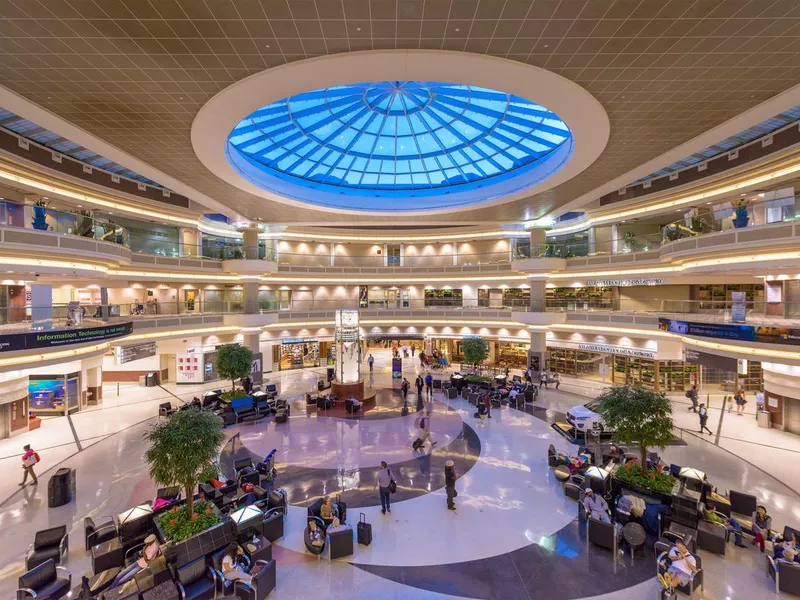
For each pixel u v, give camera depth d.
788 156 15.92
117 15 7.36
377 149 22.00
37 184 17.55
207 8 7.21
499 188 22.84
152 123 12.03
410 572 8.64
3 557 9.17
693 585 7.79
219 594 7.95
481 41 8.46
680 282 22.72
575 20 7.74
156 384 26.41
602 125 12.34
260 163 20.06
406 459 14.64
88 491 12.23
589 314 26.61
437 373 30.39
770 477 13.12
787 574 7.83
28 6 7.04
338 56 8.91
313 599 7.86
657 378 24.41
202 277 26.69
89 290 25.62
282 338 32.03
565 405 21.72
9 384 16.86
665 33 8.14
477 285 34.25
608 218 25.84
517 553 9.27
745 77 9.82
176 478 8.93
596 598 7.88
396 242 37.25
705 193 20.28
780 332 13.81
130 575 7.98
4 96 10.42
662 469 11.96
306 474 13.43
